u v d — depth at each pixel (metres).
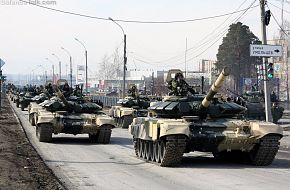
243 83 80.19
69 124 32.34
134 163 23.05
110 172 20.06
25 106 79.06
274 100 54.41
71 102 34.19
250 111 48.03
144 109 49.59
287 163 23.30
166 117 23.67
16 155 24.17
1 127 44.81
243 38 104.44
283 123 56.97
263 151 21.52
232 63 104.25
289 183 16.94
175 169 20.92
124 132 43.94
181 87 23.69
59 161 23.59
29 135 38.03
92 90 193.38
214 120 22.53
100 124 32.53
